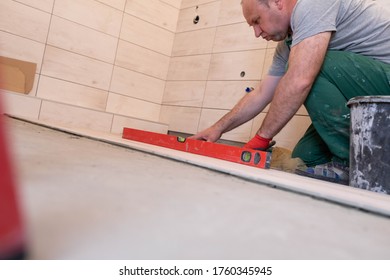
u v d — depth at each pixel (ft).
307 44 3.56
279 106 3.81
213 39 7.95
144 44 8.57
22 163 1.39
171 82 8.86
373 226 1.36
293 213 1.35
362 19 3.90
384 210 1.63
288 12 4.10
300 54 3.60
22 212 0.64
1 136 0.66
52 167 1.42
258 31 4.62
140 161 2.25
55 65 7.20
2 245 0.60
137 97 8.61
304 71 3.57
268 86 4.98
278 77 4.93
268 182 2.08
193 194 1.38
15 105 6.17
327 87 3.82
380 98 2.86
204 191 1.49
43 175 1.24
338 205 1.75
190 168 2.37
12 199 0.64
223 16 7.81
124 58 8.26
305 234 1.07
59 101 7.25
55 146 2.17
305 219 1.28
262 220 1.15
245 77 7.07
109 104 8.13
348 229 1.24
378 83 3.64
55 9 7.07
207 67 7.96
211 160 3.08
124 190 1.24
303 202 1.67
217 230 0.97
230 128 5.15
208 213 1.12
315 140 4.64
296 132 5.97
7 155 0.66
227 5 7.77
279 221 1.18
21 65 6.70
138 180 1.48
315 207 1.58
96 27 7.70
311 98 3.93
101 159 1.96
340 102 3.76
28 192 1.00
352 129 3.20
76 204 0.98
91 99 7.82
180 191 1.40
